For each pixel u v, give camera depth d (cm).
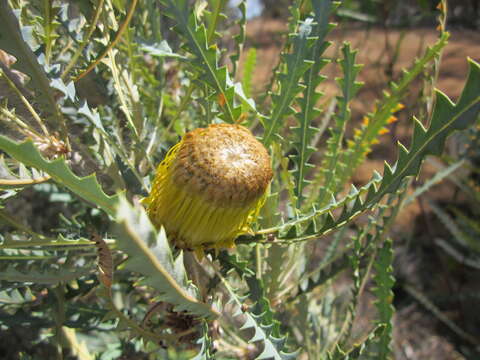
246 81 30
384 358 23
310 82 22
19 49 16
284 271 25
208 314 15
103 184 22
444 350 80
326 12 22
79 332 31
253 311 19
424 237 93
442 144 16
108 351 29
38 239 17
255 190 17
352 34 129
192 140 17
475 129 55
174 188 17
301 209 24
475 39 148
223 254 20
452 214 94
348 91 24
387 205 24
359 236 23
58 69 18
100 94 25
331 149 24
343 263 24
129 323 19
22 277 18
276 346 18
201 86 22
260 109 29
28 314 25
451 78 138
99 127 18
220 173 17
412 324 84
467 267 87
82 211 30
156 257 12
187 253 19
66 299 23
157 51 21
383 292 23
